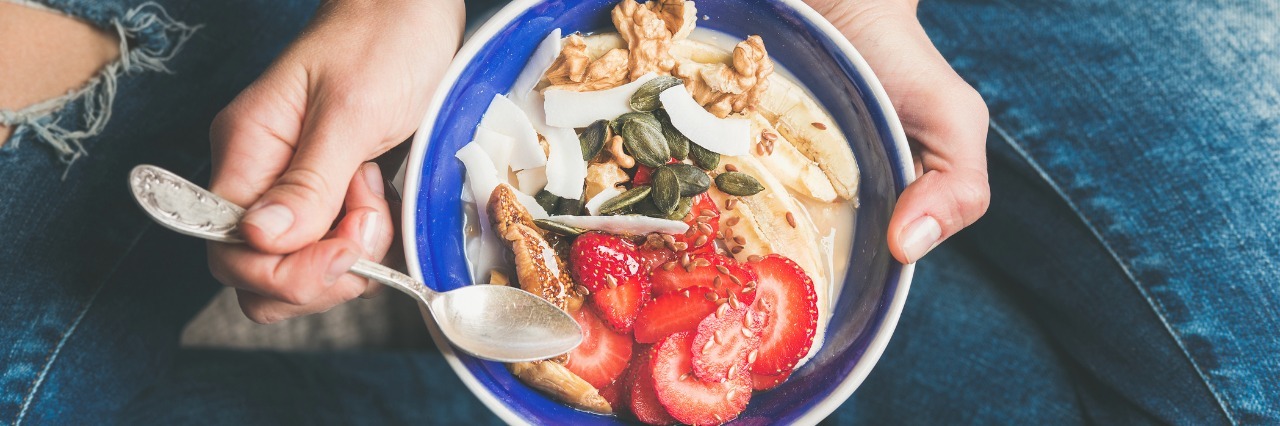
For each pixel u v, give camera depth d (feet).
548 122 1.72
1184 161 2.15
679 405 1.68
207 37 2.07
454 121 1.67
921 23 2.29
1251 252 2.12
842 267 1.77
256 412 2.26
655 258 1.71
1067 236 2.24
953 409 2.29
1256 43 2.20
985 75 2.25
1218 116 2.16
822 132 1.75
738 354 1.68
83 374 2.08
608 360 1.71
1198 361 2.14
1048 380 2.31
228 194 1.65
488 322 1.66
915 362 2.32
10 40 1.91
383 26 1.70
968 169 1.84
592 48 1.75
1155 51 2.20
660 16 1.73
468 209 1.74
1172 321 2.15
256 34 2.13
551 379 1.67
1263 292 2.11
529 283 1.66
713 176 1.75
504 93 1.74
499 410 1.62
